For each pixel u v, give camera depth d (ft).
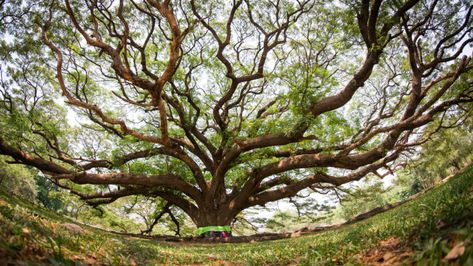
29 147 79.56
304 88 66.54
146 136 65.87
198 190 80.33
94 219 118.62
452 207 17.22
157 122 90.68
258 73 77.30
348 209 149.69
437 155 108.99
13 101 82.38
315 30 79.20
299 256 24.98
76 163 79.56
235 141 72.33
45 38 56.34
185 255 31.73
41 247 15.67
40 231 19.03
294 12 75.72
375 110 96.58
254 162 82.12
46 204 147.74
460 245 11.30
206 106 87.66
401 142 89.81
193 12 69.92
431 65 72.74
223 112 84.02
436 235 14.46
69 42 77.41
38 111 86.33
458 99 70.03
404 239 17.48
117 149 83.05
